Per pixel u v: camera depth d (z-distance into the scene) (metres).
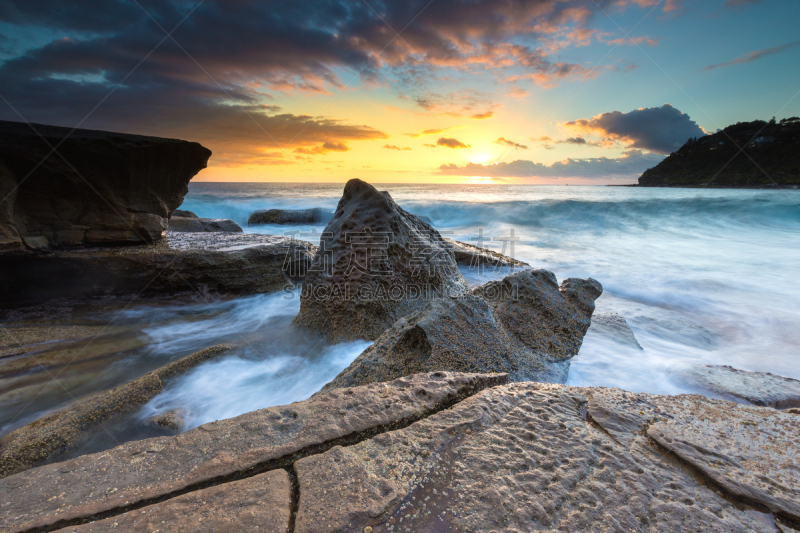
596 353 4.21
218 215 21.94
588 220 17.97
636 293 7.54
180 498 1.36
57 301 5.54
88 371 3.97
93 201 5.97
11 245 5.09
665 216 17.36
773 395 3.12
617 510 1.31
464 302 3.21
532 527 1.24
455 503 1.34
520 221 18.83
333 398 2.04
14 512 1.31
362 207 4.71
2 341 4.39
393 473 1.48
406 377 2.28
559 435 1.72
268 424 1.80
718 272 8.86
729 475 1.44
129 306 5.75
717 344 5.10
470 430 1.76
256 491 1.39
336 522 1.25
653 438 1.67
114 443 2.78
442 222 19.98
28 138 5.18
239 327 5.30
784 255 10.61
